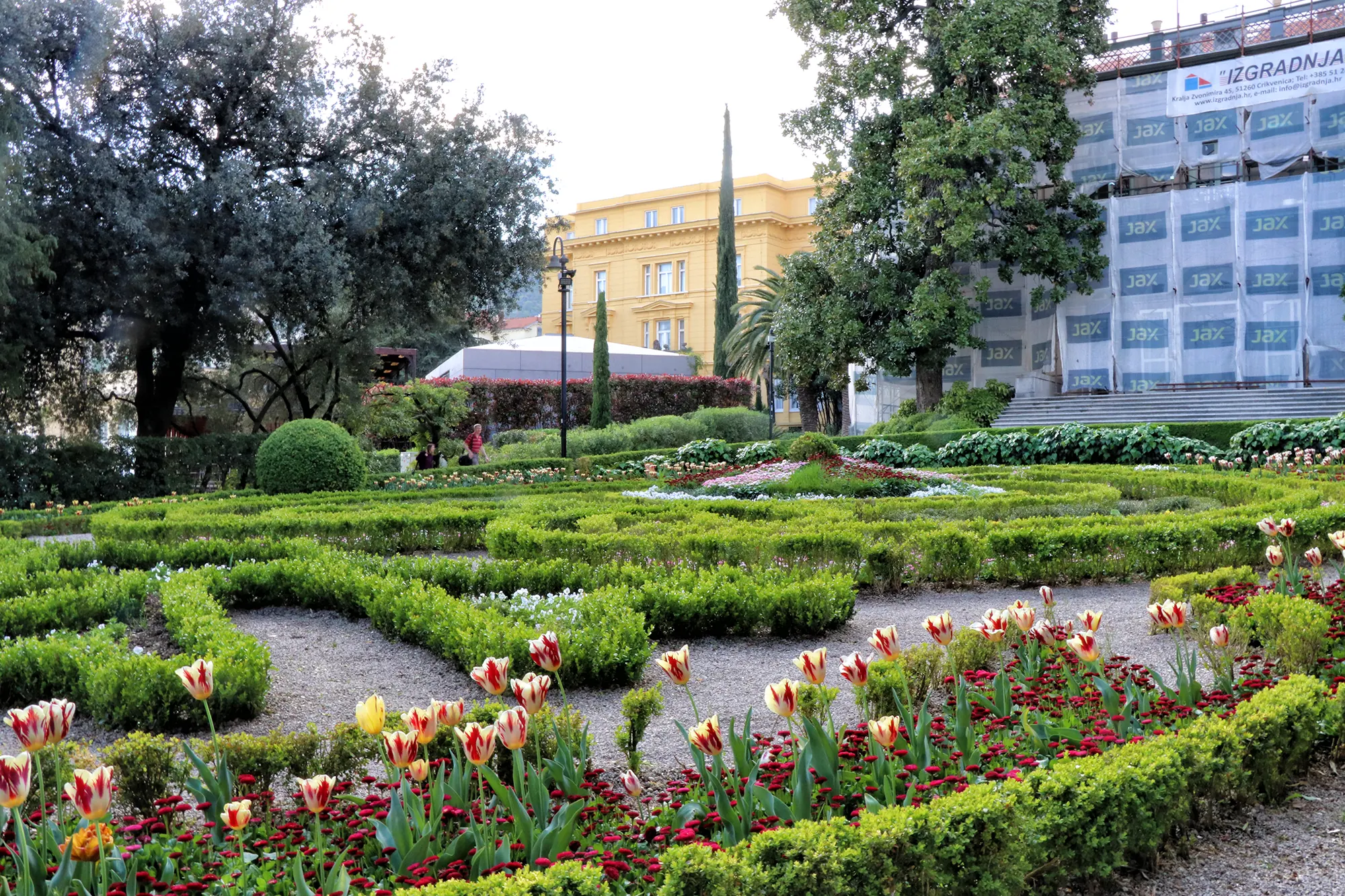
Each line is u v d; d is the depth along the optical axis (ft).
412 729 9.50
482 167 72.54
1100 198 96.78
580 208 193.26
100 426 73.26
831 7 86.02
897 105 84.33
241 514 46.03
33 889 8.79
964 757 12.30
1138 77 94.58
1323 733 13.92
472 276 76.38
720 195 162.91
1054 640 15.90
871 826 9.36
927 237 85.51
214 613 21.76
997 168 86.33
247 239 62.34
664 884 8.58
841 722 16.24
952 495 47.37
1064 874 10.43
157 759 12.28
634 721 14.03
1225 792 12.45
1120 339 93.25
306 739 12.93
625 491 52.26
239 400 75.36
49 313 61.46
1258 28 92.94
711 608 23.25
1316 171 88.58
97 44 59.82
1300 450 51.70
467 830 9.77
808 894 8.79
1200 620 20.06
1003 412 91.30
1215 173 97.55
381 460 78.33
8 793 7.90
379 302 74.02
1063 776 10.64
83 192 60.34
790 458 54.49
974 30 81.00
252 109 67.00
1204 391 87.97
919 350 87.20
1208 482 42.88
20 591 25.03
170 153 65.46
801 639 23.06
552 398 117.39
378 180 70.95
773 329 92.73
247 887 9.66
